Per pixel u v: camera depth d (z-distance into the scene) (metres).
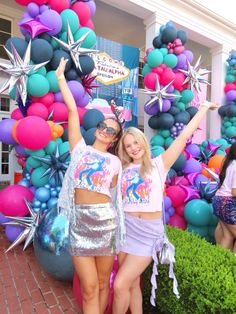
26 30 4.03
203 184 4.87
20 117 4.30
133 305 2.39
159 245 2.21
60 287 3.28
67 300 3.02
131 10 6.21
